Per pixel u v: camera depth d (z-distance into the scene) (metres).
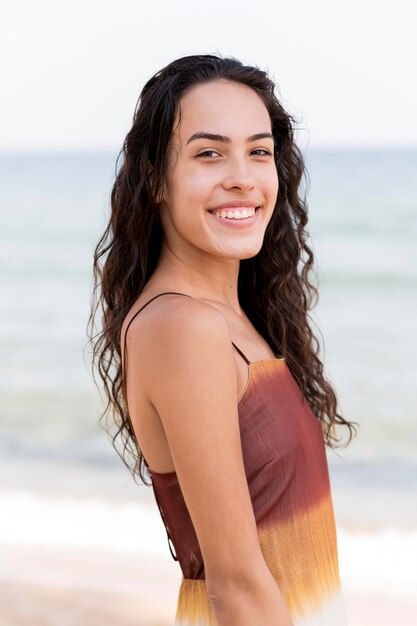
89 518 7.86
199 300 2.17
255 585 1.97
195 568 2.18
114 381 2.52
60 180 32.22
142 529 7.54
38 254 23.16
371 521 8.11
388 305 17.95
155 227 2.34
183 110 2.19
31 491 8.85
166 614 5.85
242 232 2.21
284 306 2.75
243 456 2.10
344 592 6.24
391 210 23.61
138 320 2.06
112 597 6.12
